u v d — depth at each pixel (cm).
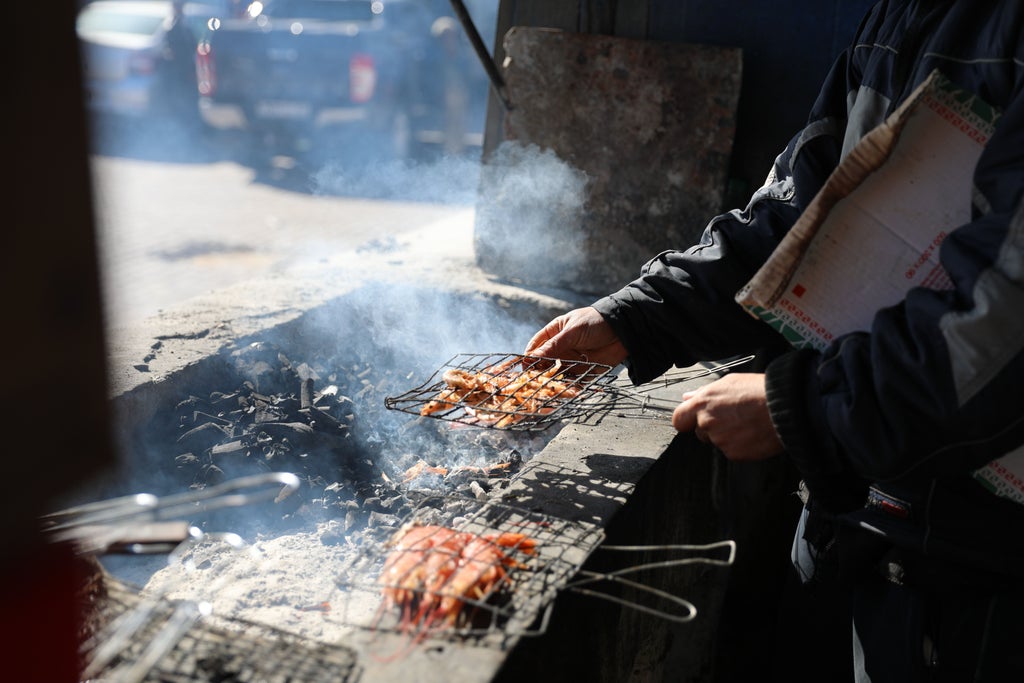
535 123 341
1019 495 142
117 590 135
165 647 117
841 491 174
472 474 240
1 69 60
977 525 156
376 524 209
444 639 132
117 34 1221
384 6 1070
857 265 150
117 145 1195
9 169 62
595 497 185
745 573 326
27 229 64
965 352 127
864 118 172
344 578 155
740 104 326
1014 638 158
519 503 181
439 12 1087
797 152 199
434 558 144
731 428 158
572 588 146
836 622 228
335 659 125
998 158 135
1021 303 124
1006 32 144
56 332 67
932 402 129
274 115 1086
